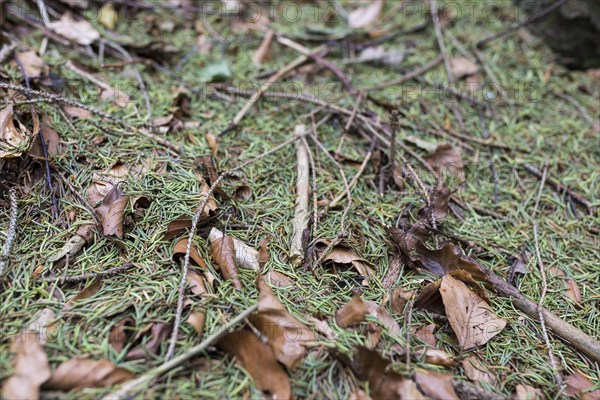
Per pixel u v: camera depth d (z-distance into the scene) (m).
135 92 0.87
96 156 0.76
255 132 0.85
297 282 0.69
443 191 0.79
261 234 0.73
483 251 0.76
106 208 0.70
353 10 1.09
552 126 0.92
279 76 0.94
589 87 0.98
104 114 0.78
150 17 0.99
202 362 0.62
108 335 0.63
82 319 0.64
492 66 1.00
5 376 0.59
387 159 0.83
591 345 0.68
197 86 0.91
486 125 0.92
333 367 0.63
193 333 0.63
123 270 0.68
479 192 0.83
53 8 0.94
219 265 0.68
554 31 1.03
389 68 0.99
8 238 0.67
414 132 0.88
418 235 0.74
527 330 0.69
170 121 0.83
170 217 0.71
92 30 0.93
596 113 0.94
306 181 0.78
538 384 0.66
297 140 0.84
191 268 0.68
